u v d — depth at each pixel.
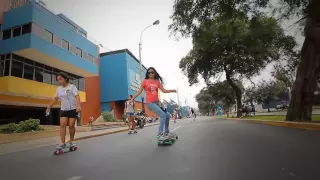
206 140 6.31
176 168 3.36
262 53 14.64
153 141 6.81
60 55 19.41
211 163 3.56
